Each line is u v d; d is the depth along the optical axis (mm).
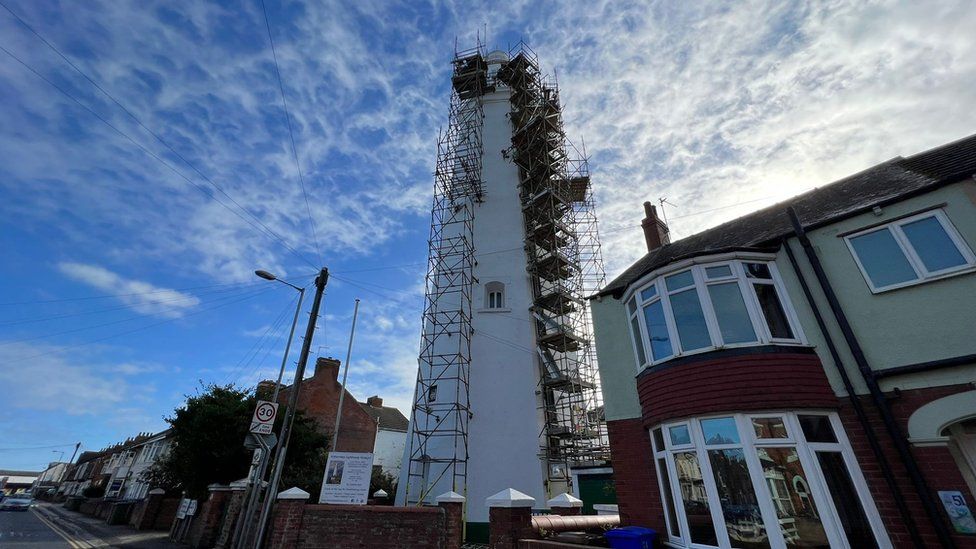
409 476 23875
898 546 8148
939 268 9062
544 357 26922
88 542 19969
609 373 13633
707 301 11039
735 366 10102
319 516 13430
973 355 8156
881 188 11070
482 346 26594
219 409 23359
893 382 8992
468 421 24109
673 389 10734
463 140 35156
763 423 9617
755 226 13641
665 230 19828
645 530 10391
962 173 9141
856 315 9836
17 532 22766
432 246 31094
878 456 8695
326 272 17281
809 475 8867
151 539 21156
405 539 13086
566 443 26078
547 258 29375
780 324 10789
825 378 9805
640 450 12062
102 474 77750
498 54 43156
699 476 9930
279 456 14531
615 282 15805
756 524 8891
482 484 22359
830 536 8367
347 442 38531
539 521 11797
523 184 33094
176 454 24828
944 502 7887
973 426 8352
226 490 18688
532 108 35938
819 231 10945
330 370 40156
